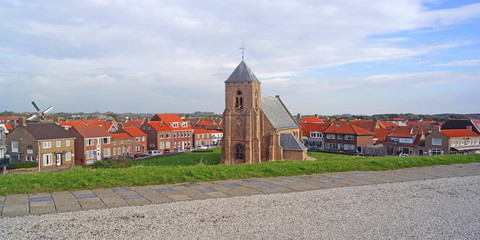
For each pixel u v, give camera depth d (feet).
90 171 74.84
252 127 179.83
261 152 186.50
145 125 336.29
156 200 52.47
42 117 277.23
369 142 299.79
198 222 42.60
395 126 366.22
